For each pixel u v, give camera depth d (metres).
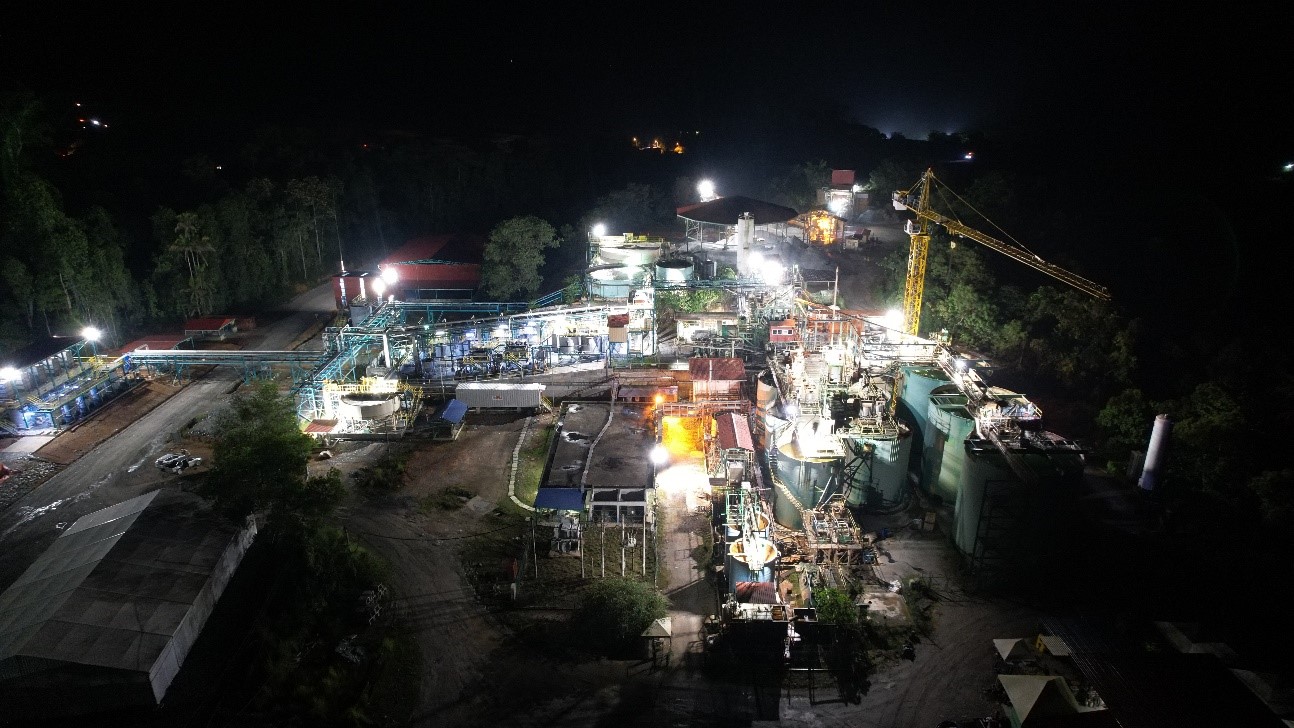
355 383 74.12
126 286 96.38
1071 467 50.78
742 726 41.16
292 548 50.53
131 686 39.56
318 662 44.50
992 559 52.12
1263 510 55.78
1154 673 39.03
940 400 62.09
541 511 57.84
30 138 98.06
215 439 63.41
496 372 84.25
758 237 124.38
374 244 140.62
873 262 113.00
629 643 46.47
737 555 49.03
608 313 89.50
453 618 48.44
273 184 123.94
